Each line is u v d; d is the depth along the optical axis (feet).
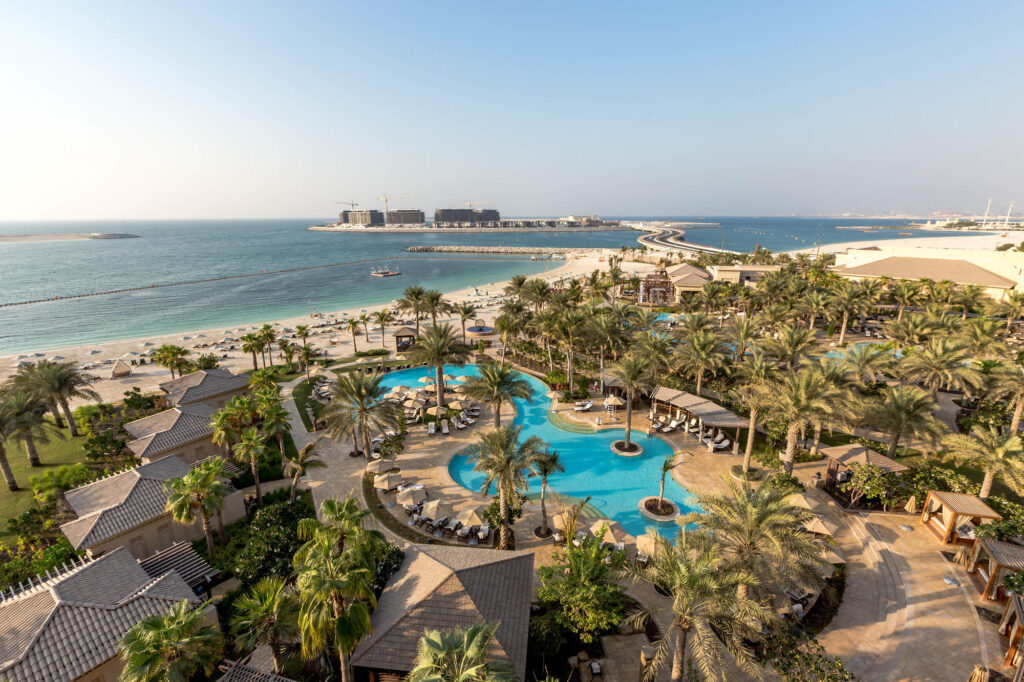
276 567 82.48
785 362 173.68
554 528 103.96
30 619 62.13
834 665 60.75
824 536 94.89
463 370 220.23
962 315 266.57
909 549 92.58
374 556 69.00
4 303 411.75
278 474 126.11
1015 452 95.30
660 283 379.14
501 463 91.15
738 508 71.61
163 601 68.33
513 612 69.26
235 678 61.72
